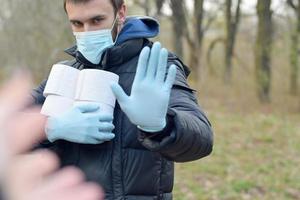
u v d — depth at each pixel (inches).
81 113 69.9
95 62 77.0
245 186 282.4
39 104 78.9
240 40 978.1
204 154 67.9
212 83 898.1
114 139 71.2
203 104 713.0
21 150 18.2
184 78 75.3
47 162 18.5
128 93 72.3
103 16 73.6
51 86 73.9
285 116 610.2
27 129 18.6
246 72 938.7
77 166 72.0
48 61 416.5
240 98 765.9
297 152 380.2
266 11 730.8
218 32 1039.6
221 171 317.7
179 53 876.0
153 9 762.8
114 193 70.5
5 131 17.9
